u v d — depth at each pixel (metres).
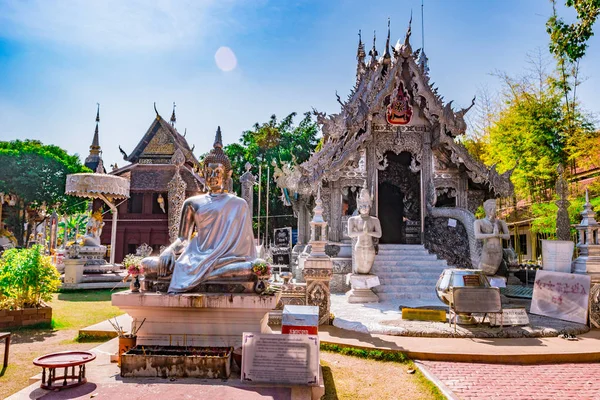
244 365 4.96
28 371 6.15
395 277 14.65
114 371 5.32
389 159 19.91
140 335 6.05
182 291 5.99
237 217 6.59
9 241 41.22
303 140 44.38
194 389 4.70
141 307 5.97
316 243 9.46
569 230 14.68
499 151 21.70
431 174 17.23
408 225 18.39
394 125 17.44
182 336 6.03
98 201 38.84
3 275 9.27
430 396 5.39
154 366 5.08
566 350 7.03
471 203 17.75
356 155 16.75
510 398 5.29
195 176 37.06
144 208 38.59
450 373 6.24
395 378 6.10
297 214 21.11
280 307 9.19
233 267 6.11
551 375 6.18
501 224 12.23
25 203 40.38
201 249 6.42
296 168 16.88
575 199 17.19
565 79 19.75
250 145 44.97
